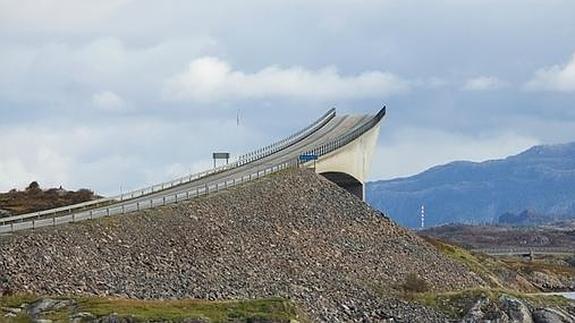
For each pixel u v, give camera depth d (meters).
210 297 153.25
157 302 135.62
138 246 162.50
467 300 180.50
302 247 193.38
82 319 121.06
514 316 178.88
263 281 169.25
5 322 117.94
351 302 173.38
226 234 183.62
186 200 193.25
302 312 154.38
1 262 135.88
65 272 141.88
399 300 179.12
